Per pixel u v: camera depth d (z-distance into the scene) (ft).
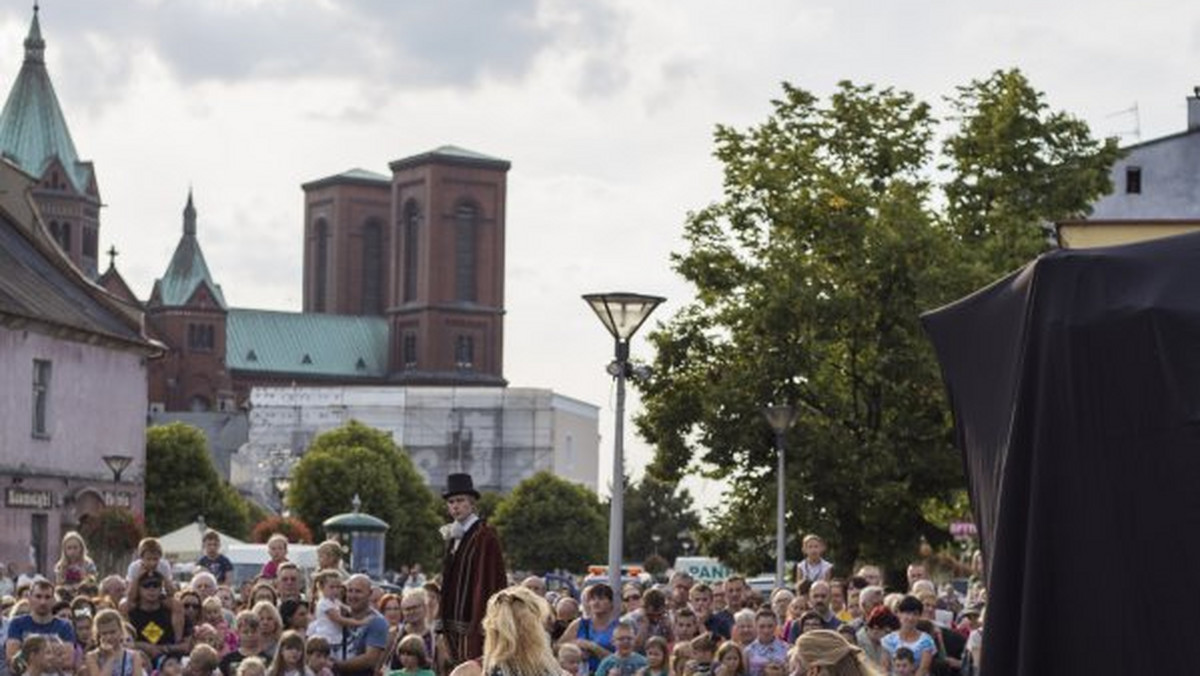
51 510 267.59
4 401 257.14
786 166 179.83
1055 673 27.96
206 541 114.52
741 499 174.70
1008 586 28.53
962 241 185.47
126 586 89.35
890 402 175.01
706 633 78.02
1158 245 28.14
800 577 101.91
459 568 58.18
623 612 108.27
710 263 177.99
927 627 80.38
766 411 147.74
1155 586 27.25
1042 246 181.57
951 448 173.06
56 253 292.81
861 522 174.40
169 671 80.84
